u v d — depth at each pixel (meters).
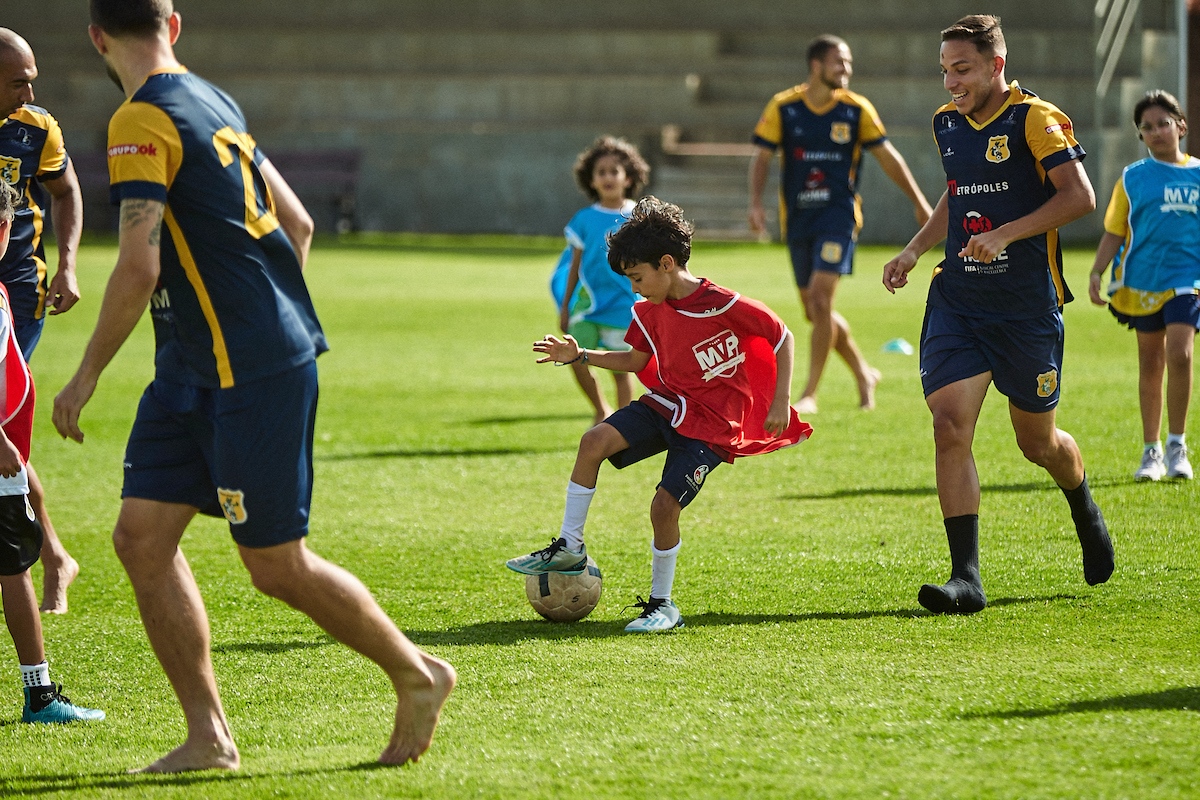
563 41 77.88
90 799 8.13
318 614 8.34
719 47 78.31
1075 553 13.88
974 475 12.16
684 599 12.66
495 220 76.56
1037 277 12.10
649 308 12.23
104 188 75.75
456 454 20.92
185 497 8.58
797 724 9.01
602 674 10.32
